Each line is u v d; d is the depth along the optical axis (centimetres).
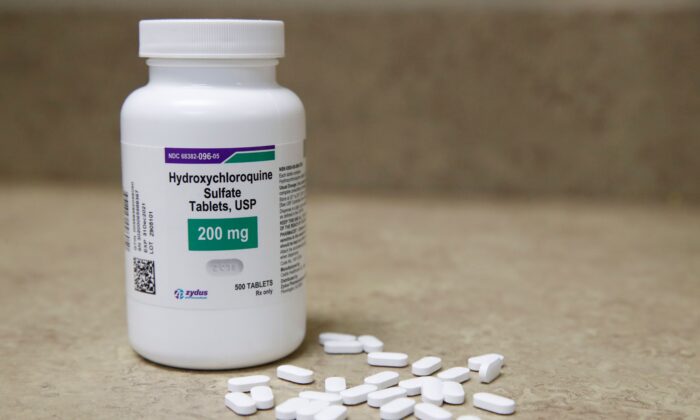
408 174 138
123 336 74
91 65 140
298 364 67
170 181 61
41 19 139
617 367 67
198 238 61
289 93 65
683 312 81
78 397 61
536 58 131
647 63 129
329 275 95
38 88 142
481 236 113
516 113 134
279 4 135
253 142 61
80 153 143
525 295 87
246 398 59
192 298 62
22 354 69
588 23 129
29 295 86
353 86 136
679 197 132
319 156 139
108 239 111
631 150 132
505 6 131
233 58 61
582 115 132
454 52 133
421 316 80
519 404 60
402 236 113
